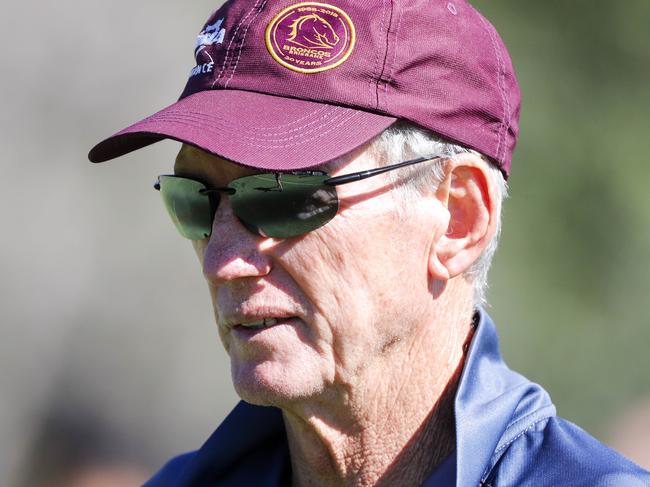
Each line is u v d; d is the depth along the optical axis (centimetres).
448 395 1001
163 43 3000
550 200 4191
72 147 2883
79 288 2800
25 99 2822
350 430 977
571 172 4206
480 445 927
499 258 4128
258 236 929
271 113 926
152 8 2997
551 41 4328
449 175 970
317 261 925
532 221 4169
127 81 2950
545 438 945
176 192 980
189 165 970
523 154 4206
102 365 2756
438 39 963
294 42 944
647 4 4338
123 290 2870
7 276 2719
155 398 2823
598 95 4300
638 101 4294
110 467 2416
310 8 954
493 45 1011
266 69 945
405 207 948
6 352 2658
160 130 916
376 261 938
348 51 936
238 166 942
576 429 954
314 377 934
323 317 930
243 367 946
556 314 4141
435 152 960
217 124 917
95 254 2869
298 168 892
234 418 1090
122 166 2925
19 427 2502
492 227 989
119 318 2842
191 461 1100
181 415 2870
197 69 984
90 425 2534
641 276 4150
